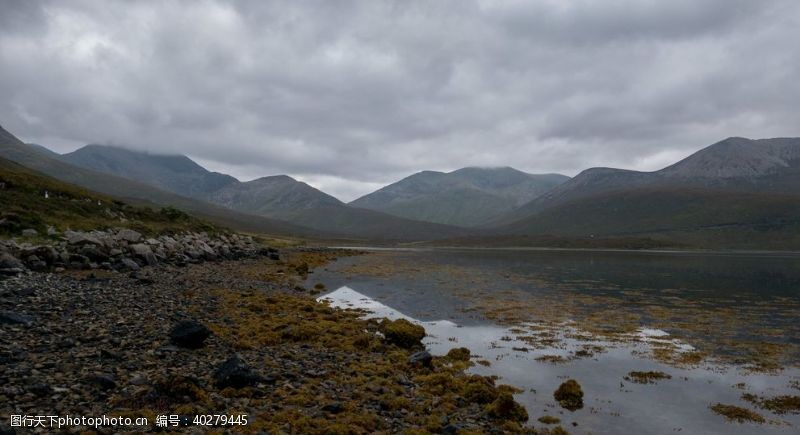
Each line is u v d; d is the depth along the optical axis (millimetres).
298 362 19750
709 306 44594
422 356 22234
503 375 22109
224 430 11820
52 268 34812
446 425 14797
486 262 113438
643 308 42719
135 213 76875
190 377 14117
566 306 42812
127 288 31031
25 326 17906
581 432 15953
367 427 13719
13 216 43219
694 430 16438
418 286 56406
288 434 12297
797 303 47125
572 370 23188
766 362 25188
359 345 24406
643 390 20484
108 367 14703
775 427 16828
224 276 49312
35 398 11578
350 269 79938
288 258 96125
